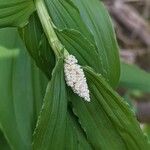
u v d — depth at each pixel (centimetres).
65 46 25
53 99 23
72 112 26
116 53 28
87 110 25
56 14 26
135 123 24
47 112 23
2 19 25
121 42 69
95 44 26
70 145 26
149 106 53
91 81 24
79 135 26
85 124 26
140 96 61
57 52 23
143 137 25
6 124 28
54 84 23
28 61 31
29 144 29
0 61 30
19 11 25
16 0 24
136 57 68
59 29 24
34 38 26
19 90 30
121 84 40
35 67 31
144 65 68
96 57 25
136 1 70
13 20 25
